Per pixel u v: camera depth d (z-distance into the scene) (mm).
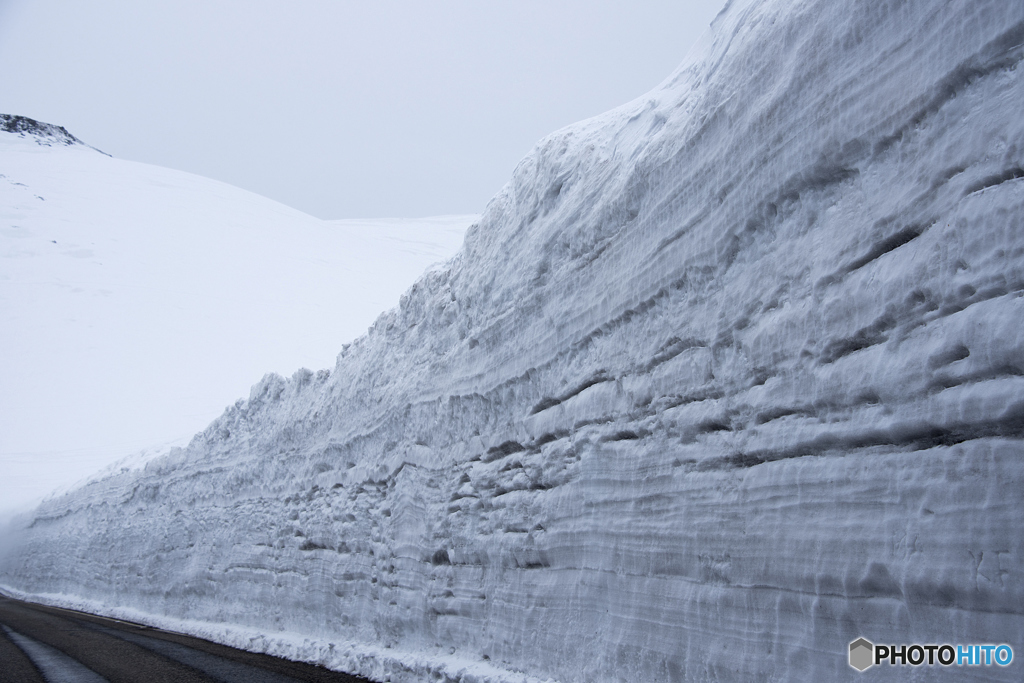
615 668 4133
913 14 2828
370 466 8461
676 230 4152
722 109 3859
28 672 6633
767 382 3402
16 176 92625
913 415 2648
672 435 4027
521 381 5859
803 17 3389
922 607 2502
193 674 6531
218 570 11586
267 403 12867
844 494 2900
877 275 2877
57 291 59531
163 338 54594
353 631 7922
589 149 5426
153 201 96250
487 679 5160
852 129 3045
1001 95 2480
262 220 102438
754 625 3250
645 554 4066
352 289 78688
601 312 4855
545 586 5043
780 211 3451
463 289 7309
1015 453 2287
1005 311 2359
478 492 6289
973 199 2525
